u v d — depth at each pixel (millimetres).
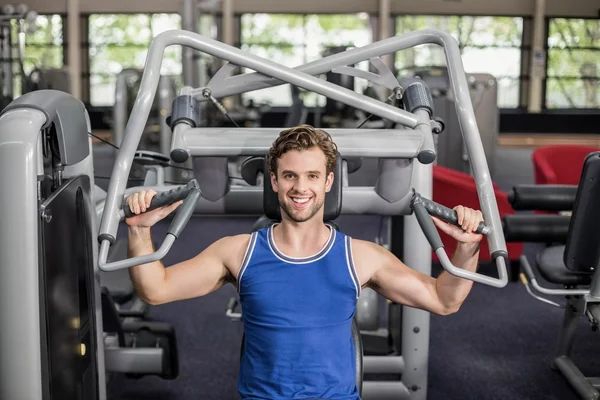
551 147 4637
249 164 2207
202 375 3053
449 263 1537
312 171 1573
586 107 13602
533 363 3168
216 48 1978
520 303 3951
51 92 1874
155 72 1909
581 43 13398
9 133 1652
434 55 12711
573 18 13328
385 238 5336
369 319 2715
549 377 3023
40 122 1694
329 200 1879
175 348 2691
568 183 4617
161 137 6031
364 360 2613
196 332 3551
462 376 3035
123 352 2598
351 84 3605
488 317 3742
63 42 13195
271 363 1633
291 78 1962
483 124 6383
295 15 13367
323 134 1616
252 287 1634
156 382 2973
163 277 1663
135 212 1592
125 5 13156
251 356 1664
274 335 1625
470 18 13391
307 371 1628
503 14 13320
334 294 1629
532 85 13492
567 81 13562
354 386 1700
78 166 2094
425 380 2633
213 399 2834
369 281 1735
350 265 1633
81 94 13367
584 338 3414
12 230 1643
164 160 2695
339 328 1646
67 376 1883
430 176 2418
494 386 2939
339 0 13273
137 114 1841
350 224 5836
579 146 4625
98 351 2227
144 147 6242
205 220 5891
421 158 1923
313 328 1624
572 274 2703
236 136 1917
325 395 1633
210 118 7484
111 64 13367
